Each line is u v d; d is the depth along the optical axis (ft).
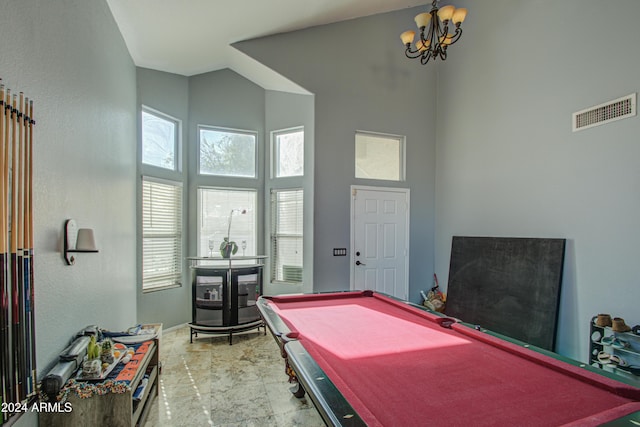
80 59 7.34
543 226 11.43
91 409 5.82
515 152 12.53
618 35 9.27
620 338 8.78
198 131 15.90
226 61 15.19
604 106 9.60
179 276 15.23
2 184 4.46
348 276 14.90
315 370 4.59
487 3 13.84
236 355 11.67
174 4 10.14
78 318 7.15
